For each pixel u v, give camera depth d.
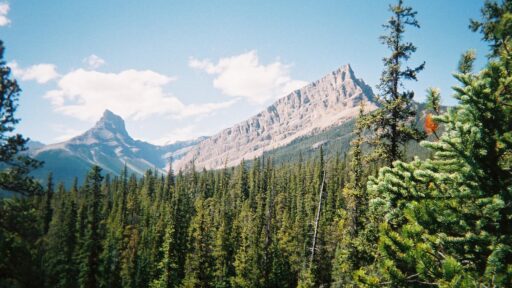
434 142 5.98
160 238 58.97
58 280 44.62
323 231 46.03
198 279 46.38
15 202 12.52
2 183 12.14
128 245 65.44
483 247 5.37
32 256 12.76
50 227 65.19
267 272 49.84
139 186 136.12
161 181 135.88
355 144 21.11
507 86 5.50
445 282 4.95
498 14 6.38
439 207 5.72
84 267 44.06
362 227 21.33
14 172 12.46
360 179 22.02
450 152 5.83
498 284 4.82
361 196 21.28
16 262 12.16
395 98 16.38
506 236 5.19
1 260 11.84
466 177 5.68
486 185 5.54
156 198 109.00
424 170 6.11
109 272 46.94
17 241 12.23
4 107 12.55
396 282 5.57
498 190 5.48
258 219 62.94
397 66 16.09
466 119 5.72
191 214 85.69
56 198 96.69
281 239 63.09
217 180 138.38
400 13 16.69
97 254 45.41
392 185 6.44
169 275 48.38
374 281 6.00
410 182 6.26
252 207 94.69
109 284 46.66
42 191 13.24
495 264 4.91
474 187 5.62
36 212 13.19
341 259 21.72
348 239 21.20
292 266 55.41
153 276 54.78
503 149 5.39
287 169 146.00
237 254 55.06
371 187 6.84
